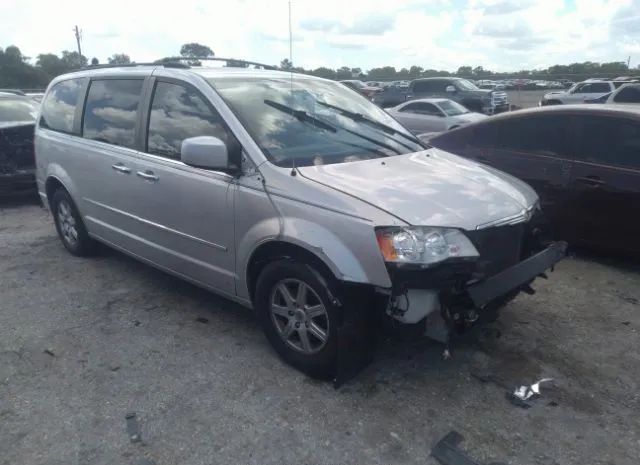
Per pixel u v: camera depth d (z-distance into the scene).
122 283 4.82
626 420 2.93
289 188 3.17
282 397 3.13
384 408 3.03
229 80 3.92
